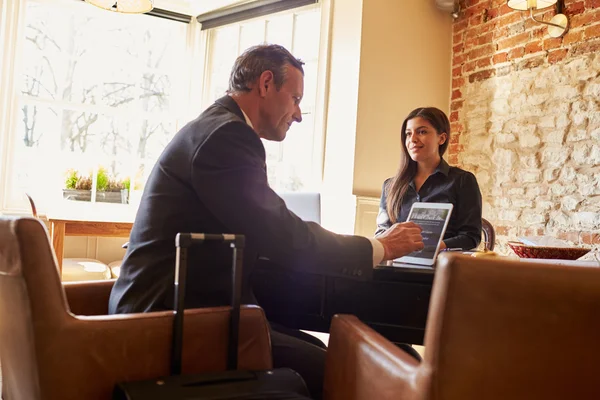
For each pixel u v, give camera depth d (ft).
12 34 15.42
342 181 14.52
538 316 2.85
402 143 9.25
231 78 5.74
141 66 17.52
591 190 11.27
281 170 16.20
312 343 6.22
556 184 12.07
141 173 17.48
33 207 11.70
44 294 3.63
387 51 14.67
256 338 4.38
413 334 5.11
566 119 11.91
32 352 3.61
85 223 11.39
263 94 5.59
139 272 4.70
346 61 14.71
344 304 5.41
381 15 14.58
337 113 14.89
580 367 2.88
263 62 5.57
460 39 15.30
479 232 8.57
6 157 15.34
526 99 12.95
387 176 14.71
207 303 4.71
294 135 16.06
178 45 18.08
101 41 16.90
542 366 2.89
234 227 4.64
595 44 11.36
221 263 4.77
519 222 12.94
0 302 4.09
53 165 16.15
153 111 17.70
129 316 3.93
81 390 3.68
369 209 14.25
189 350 4.09
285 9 16.21
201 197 4.63
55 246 11.11
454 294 2.88
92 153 16.72
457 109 15.24
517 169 13.10
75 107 16.43
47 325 3.61
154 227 4.76
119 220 11.84
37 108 15.92
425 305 5.08
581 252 5.52
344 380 4.07
